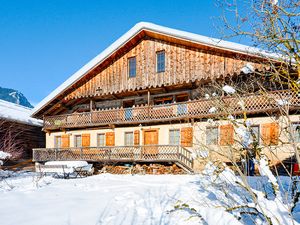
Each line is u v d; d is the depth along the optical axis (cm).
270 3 345
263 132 1302
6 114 2159
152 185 934
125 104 1912
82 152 1781
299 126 371
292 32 325
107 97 1923
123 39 1759
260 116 1331
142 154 1591
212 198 580
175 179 1102
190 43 1546
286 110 339
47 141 2105
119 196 706
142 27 1675
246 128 413
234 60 1425
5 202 674
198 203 541
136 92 1789
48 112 2119
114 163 1692
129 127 1783
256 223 375
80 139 1989
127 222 459
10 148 1931
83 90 1911
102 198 697
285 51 341
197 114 1461
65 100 1988
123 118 1758
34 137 2439
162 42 1700
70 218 500
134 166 1619
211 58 1509
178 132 1611
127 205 592
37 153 1938
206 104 1457
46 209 581
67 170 1349
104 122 1814
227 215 386
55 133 2081
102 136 1895
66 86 1895
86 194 774
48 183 1077
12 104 2869
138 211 532
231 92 445
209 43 1417
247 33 377
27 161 2100
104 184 995
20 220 496
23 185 1044
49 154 1891
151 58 1722
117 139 1814
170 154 1508
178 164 1461
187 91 1666
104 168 1680
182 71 1597
